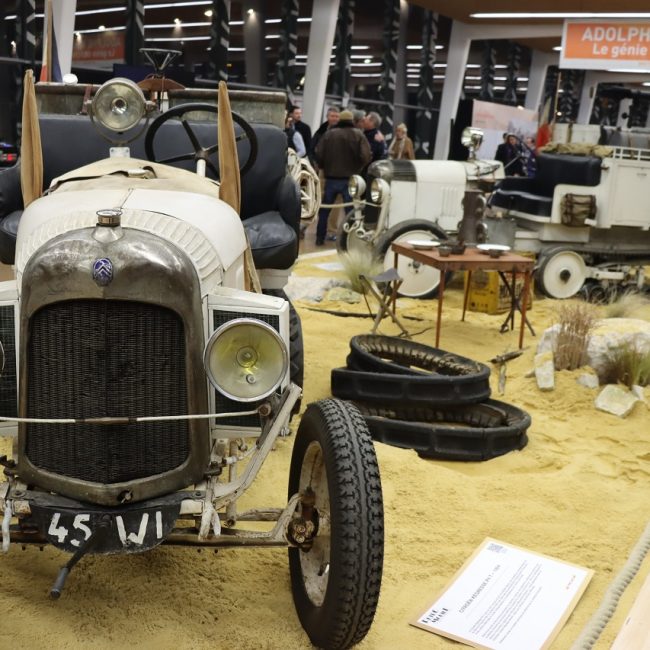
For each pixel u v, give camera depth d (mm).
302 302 7945
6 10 11375
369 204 8469
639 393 5277
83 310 2416
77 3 13367
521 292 7984
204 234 2785
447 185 8492
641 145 10508
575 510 3836
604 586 3217
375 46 18938
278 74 15844
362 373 4805
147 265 2436
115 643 2670
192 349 2533
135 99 3518
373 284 8047
